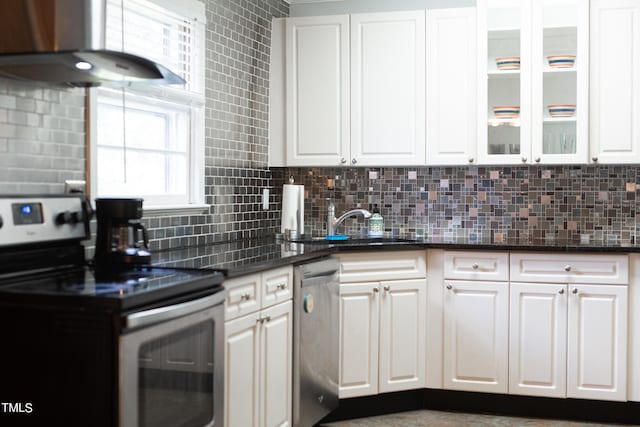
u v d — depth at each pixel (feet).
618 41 12.80
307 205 15.08
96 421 6.11
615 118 12.84
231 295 8.42
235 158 12.91
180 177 11.40
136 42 10.11
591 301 12.19
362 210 13.83
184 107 11.30
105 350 6.07
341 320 12.21
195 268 8.20
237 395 8.63
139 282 7.03
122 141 10.07
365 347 12.41
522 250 12.41
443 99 13.42
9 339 6.32
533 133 13.08
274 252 10.56
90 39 7.22
